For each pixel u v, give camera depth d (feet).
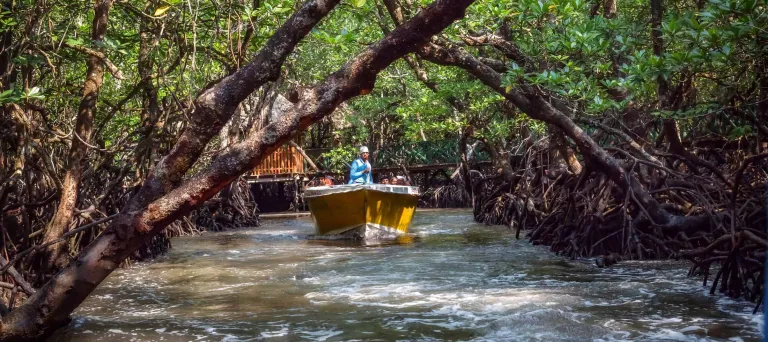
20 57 27.89
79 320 23.39
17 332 18.21
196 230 66.44
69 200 29.66
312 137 127.34
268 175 107.34
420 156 109.60
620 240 39.11
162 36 34.42
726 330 20.52
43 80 35.78
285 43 19.47
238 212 75.46
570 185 46.03
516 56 39.65
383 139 127.03
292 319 23.07
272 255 44.01
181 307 25.71
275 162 107.65
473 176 81.56
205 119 19.03
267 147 18.93
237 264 39.24
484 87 50.29
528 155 62.69
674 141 38.29
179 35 35.04
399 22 35.76
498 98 49.47
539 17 33.76
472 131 70.90
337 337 20.51
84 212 34.17
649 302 24.85
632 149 38.78
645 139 40.65
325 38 29.73
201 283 31.83
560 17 34.45
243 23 34.06
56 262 30.25
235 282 31.81
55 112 38.40
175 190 18.70
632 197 37.50
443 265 36.32
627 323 21.52
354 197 55.62
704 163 36.65
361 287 29.25
